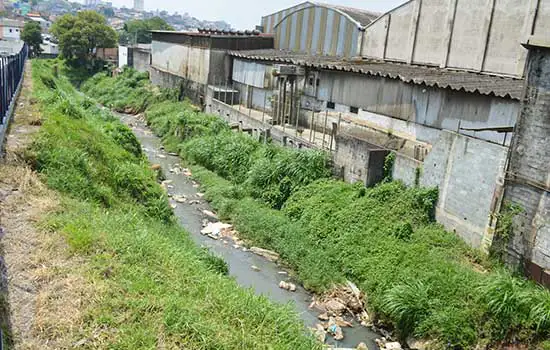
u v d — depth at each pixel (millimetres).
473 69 19406
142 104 39812
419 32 22094
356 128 20812
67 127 15227
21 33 63969
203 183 20969
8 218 8734
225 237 16000
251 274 13523
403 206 14648
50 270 7367
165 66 40438
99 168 13594
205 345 6496
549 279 10680
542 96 10906
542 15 16688
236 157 21641
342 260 13492
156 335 6438
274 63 27312
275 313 8383
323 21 29531
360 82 21625
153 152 26516
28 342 5887
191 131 27125
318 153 18359
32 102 18734
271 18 38719
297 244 14750
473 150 12906
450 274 11344
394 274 11961
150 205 14016
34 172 10977
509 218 11688
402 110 19234
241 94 31953
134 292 7281
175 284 8039
